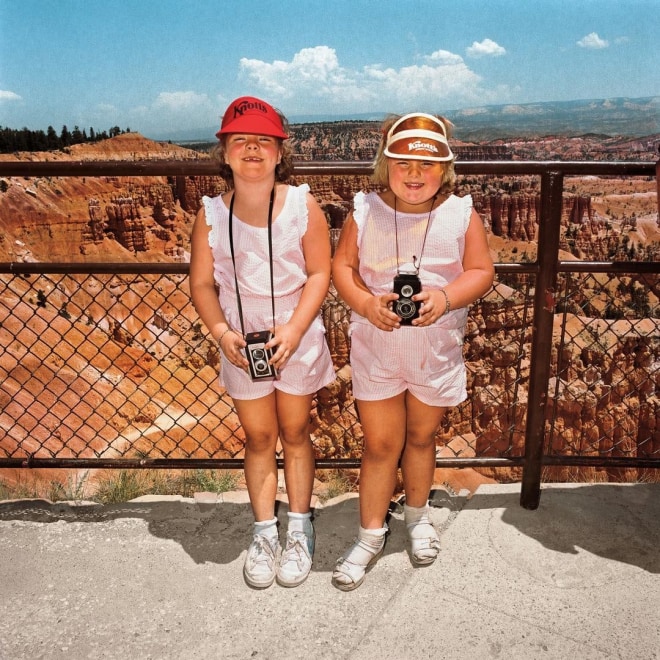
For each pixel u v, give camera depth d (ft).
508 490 9.58
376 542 7.99
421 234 7.05
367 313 7.04
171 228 206.08
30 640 6.95
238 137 6.81
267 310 7.43
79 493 10.24
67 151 294.25
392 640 6.79
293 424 7.98
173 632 7.05
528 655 6.56
